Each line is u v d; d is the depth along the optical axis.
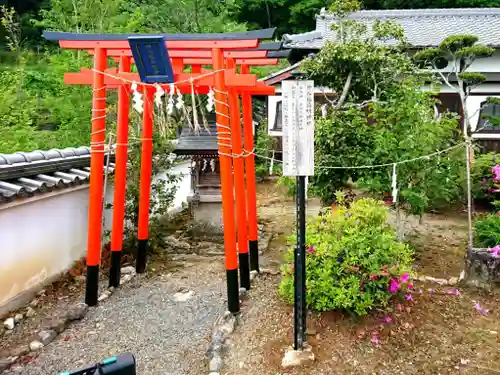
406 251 4.52
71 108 10.41
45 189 5.07
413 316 4.36
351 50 7.05
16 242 4.93
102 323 4.70
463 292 5.07
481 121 11.45
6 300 4.77
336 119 6.56
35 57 14.91
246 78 4.67
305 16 22.38
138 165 6.79
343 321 4.14
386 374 3.57
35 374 3.76
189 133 8.18
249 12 23.69
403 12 14.84
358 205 4.71
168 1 13.50
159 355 4.10
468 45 8.62
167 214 8.68
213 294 5.40
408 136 5.97
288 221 8.98
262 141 12.88
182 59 5.25
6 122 9.01
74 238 6.12
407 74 7.79
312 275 4.16
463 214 9.05
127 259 6.55
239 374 3.65
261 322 4.42
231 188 4.73
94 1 13.42
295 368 3.61
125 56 5.27
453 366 3.70
